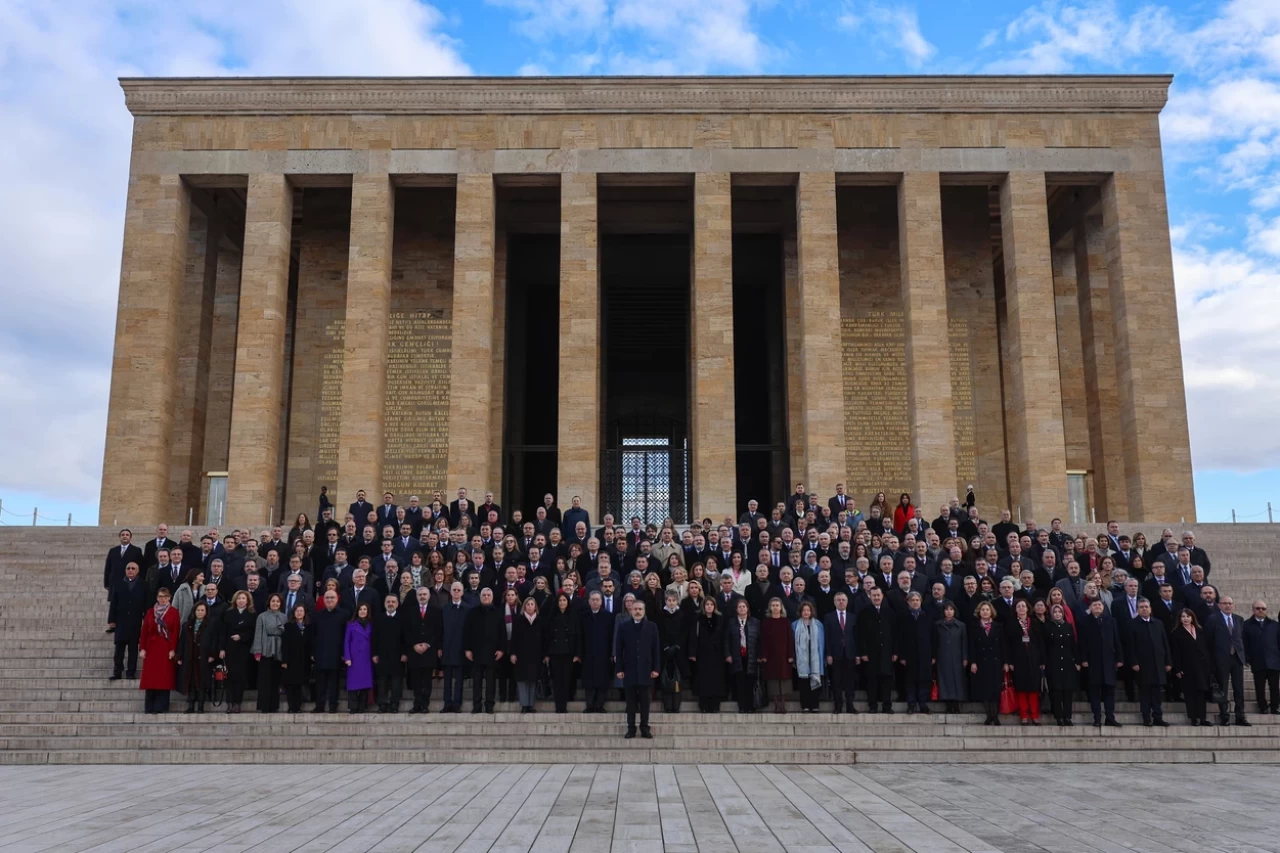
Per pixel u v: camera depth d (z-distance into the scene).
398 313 36.25
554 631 17.06
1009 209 33.69
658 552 20.06
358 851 9.07
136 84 33.84
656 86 33.78
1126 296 33.06
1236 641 16.62
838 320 32.62
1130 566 19.56
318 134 33.78
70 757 15.55
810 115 33.84
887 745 15.88
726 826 10.27
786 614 17.64
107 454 31.89
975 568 18.67
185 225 34.00
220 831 9.99
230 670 17.00
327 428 35.56
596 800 11.83
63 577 23.78
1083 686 16.66
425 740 15.97
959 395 35.88
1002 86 33.94
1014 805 11.55
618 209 37.38
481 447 32.00
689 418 37.34
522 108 33.78
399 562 20.11
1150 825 10.38
